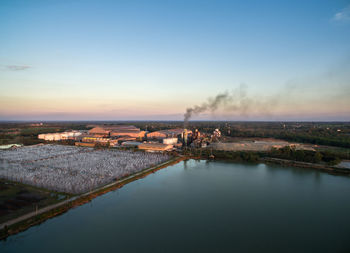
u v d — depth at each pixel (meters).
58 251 65.25
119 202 99.88
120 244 69.38
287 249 68.31
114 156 192.88
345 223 83.88
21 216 82.06
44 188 109.81
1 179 122.81
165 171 153.88
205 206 97.31
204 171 154.88
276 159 188.00
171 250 67.06
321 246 69.88
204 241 71.94
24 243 68.81
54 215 85.75
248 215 89.69
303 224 83.25
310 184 127.81
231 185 125.31
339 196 109.81
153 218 86.00
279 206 98.06
